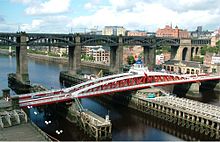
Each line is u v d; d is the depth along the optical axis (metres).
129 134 115.50
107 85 154.25
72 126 122.94
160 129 122.88
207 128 119.00
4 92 118.88
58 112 138.12
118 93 165.25
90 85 153.12
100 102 165.50
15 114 99.31
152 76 170.88
